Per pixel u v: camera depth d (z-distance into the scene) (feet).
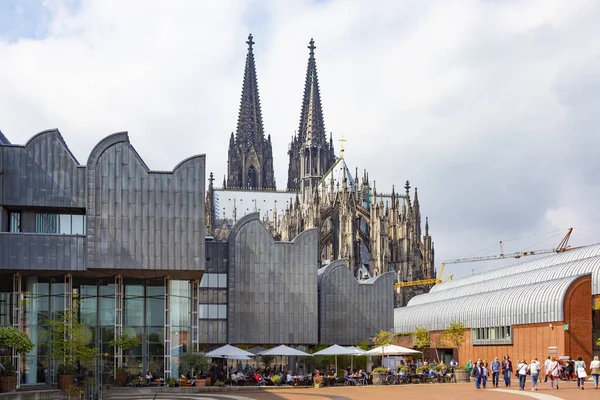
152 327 218.38
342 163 610.65
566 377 224.74
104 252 207.51
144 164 213.25
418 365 263.29
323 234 502.38
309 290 279.69
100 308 215.51
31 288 211.20
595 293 254.88
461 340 304.30
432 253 529.86
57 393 164.86
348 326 311.06
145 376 210.59
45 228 217.56
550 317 253.44
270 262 278.26
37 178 214.07
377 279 317.42
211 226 591.78
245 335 272.92
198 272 213.66
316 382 205.98
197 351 222.28
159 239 210.38
